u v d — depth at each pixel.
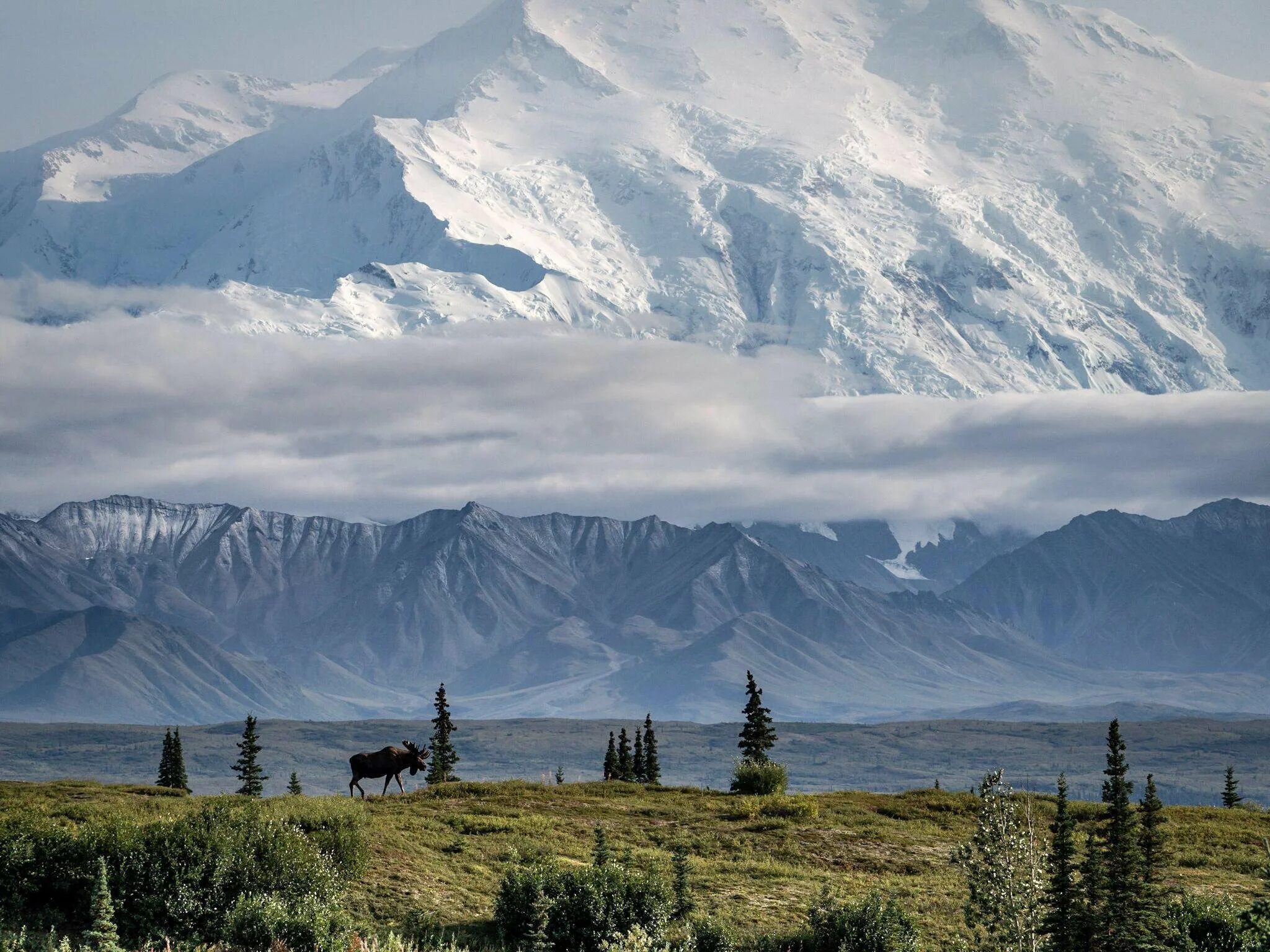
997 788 143.62
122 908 145.38
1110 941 149.12
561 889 160.62
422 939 153.00
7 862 147.38
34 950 135.12
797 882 195.00
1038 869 142.25
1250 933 146.38
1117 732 171.38
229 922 141.62
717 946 157.88
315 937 141.25
